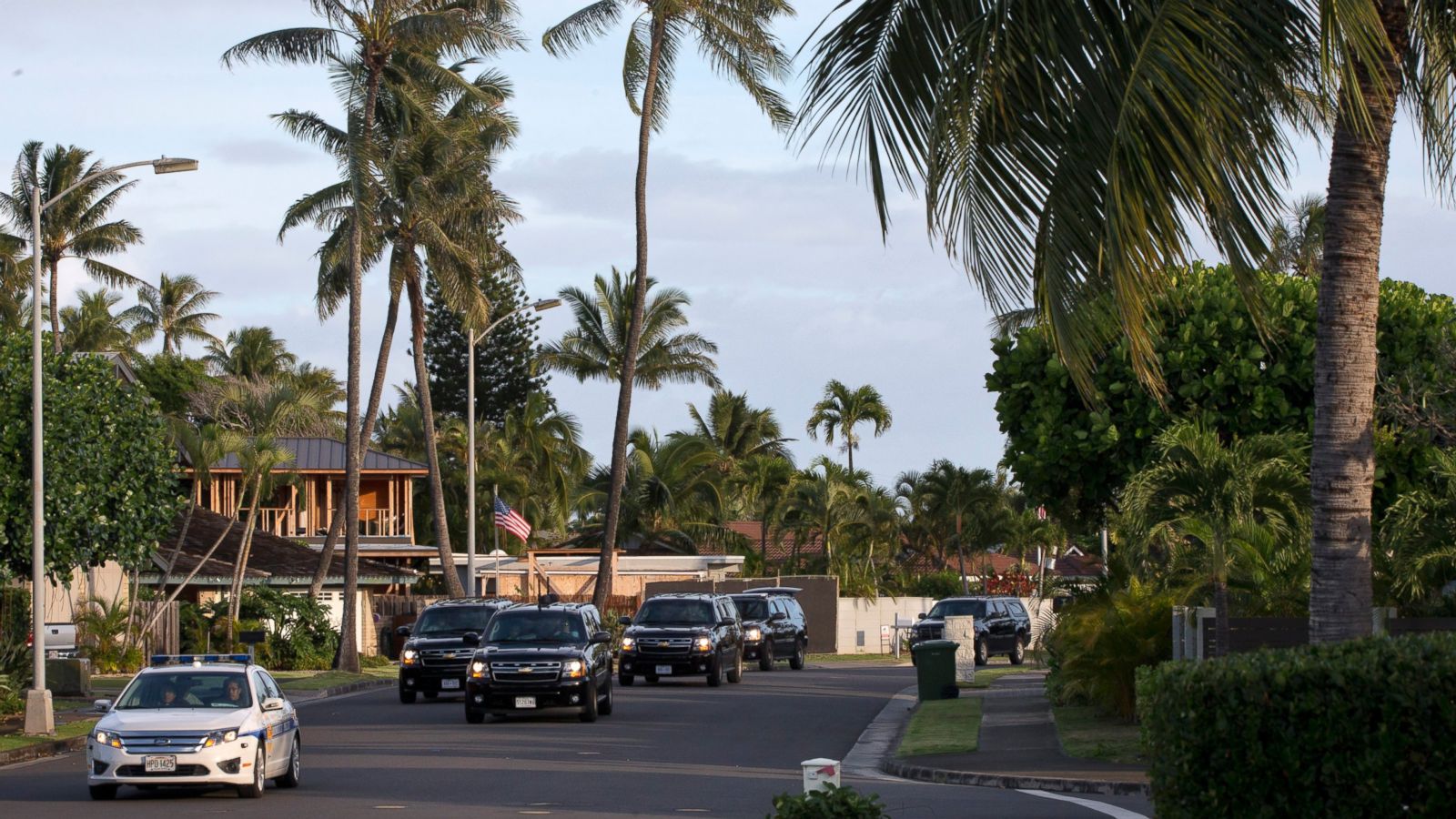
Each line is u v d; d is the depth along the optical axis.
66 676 39.88
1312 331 28.38
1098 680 29.50
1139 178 12.16
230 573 58.16
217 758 20.92
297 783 23.06
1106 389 29.28
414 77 57.66
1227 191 12.17
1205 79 12.09
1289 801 10.63
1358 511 14.58
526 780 23.09
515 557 75.81
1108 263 12.41
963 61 13.16
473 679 33.59
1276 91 12.90
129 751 20.92
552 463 101.38
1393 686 10.41
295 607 56.97
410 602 68.69
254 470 55.75
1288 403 28.52
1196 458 23.72
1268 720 10.69
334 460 77.88
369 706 39.97
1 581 35.31
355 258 53.94
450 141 60.03
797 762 26.14
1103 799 20.23
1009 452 31.25
